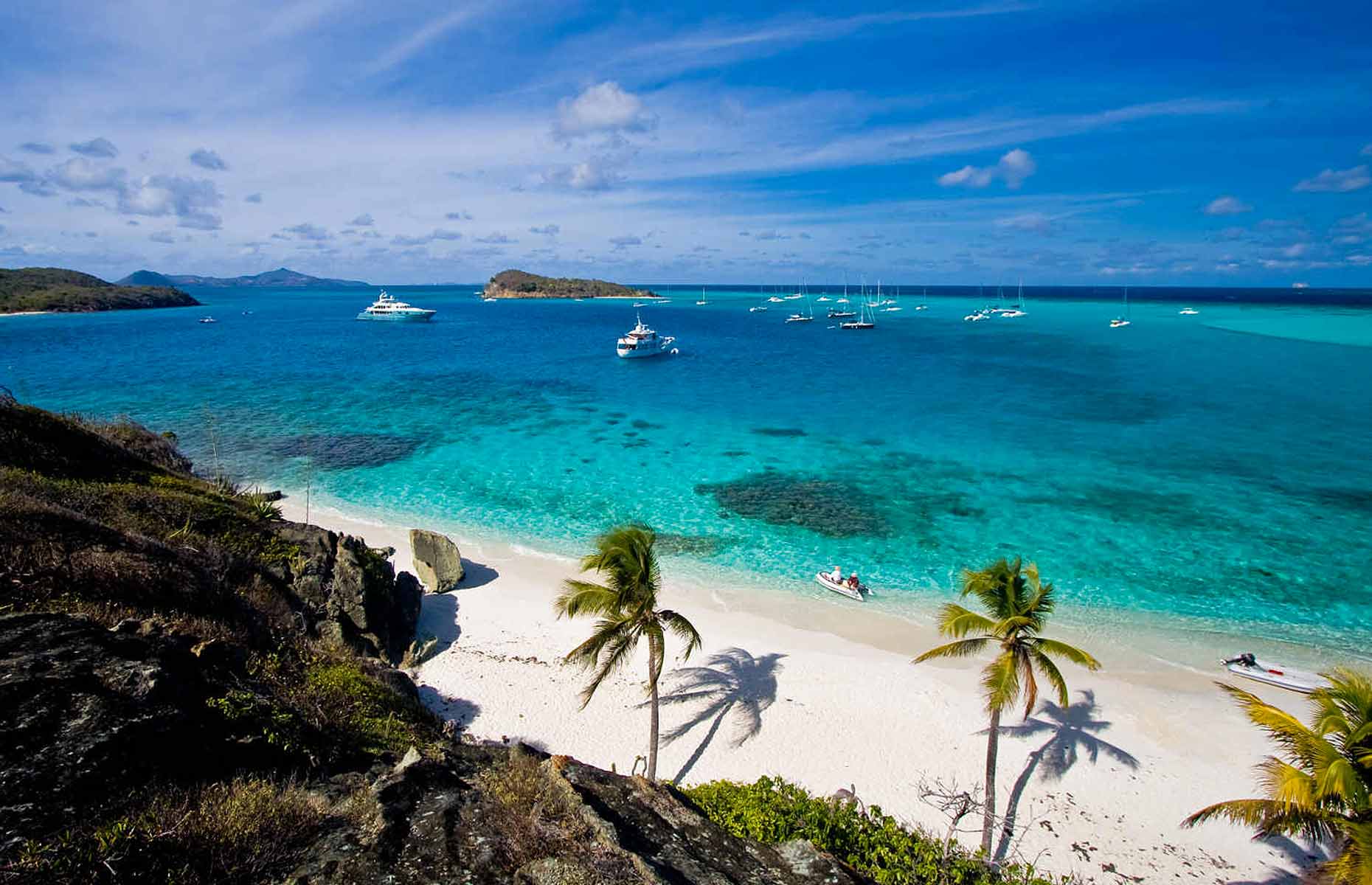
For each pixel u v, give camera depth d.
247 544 26.78
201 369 95.88
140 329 159.50
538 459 55.09
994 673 18.28
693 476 51.00
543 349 130.00
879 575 35.28
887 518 42.81
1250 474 50.81
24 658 11.03
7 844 8.48
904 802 20.62
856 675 26.67
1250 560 36.78
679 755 22.20
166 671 12.20
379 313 192.25
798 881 12.04
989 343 136.62
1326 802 13.14
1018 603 18.34
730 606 31.95
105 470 30.08
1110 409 73.06
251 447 56.69
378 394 81.06
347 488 47.47
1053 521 42.19
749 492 47.47
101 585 16.39
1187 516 42.94
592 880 9.72
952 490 47.94
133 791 10.05
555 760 13.29
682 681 26.05
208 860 9.50
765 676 26.50
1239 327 156.38
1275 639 29.61
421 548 33.62
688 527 41.34
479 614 30.88
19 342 125.56
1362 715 13.26
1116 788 21.31
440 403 76.19
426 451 57.00
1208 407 73.12
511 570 35.34
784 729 23.53
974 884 14.64
